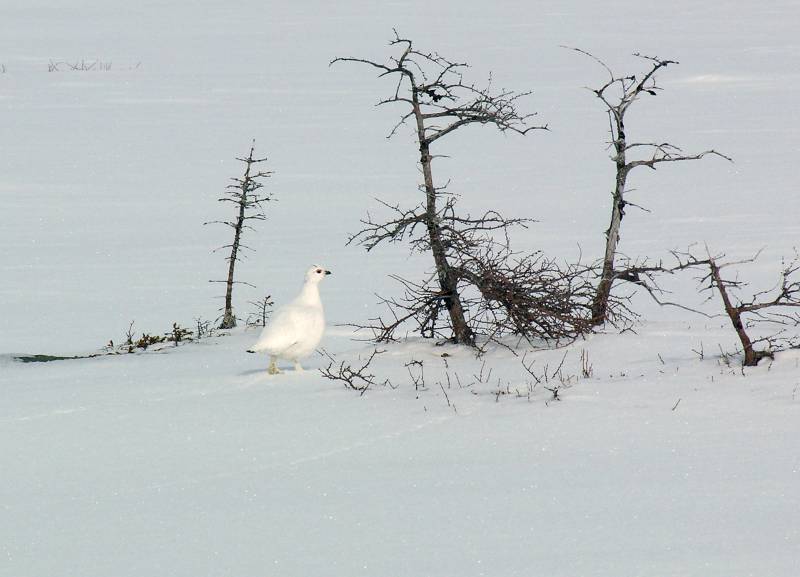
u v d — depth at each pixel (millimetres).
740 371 17000
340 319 28250
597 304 21172
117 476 13477
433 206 20797
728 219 40562
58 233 41375
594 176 51562
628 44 105688
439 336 21828
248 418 16094
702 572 9617
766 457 12812
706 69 87812
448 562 10141
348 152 59438
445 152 59094
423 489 12328
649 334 20406
